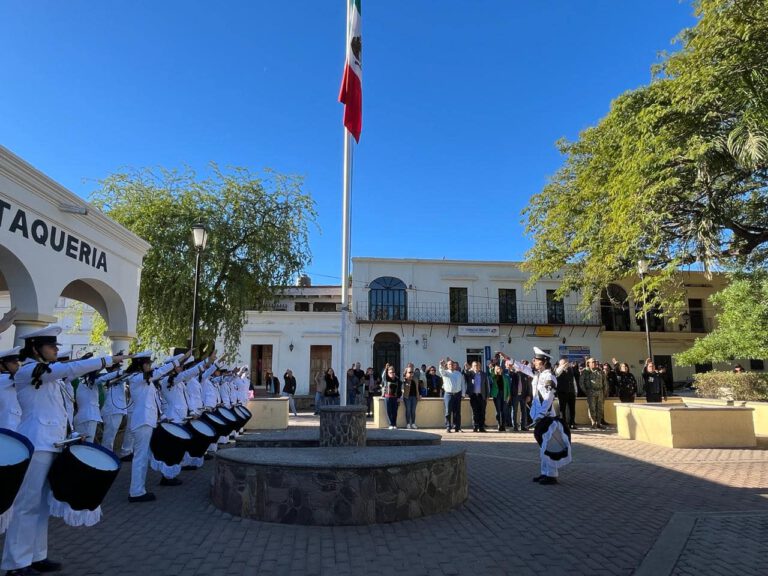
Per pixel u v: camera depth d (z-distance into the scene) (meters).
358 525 5.64
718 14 11.48
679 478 8.30
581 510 6.36
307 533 5.39
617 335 34.19
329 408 7.34
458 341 32.41
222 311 16.83
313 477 5.73
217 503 6.45
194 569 4.45
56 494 4.30
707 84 11.27
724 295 18.17
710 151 11.53
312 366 30.03
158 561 4.64
